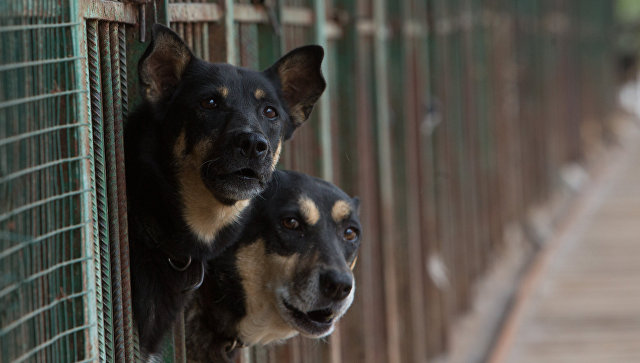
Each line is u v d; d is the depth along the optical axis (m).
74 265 3.05
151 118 3.73
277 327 4.42
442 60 9.66
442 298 9.66
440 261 9.63
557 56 20.42
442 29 9.62
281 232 4.26
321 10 6.09
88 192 3.07
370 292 7.02
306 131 5.76
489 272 12.92
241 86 3.85
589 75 25.75
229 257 4.26
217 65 3.87
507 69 14.27
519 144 15.72
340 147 6.87
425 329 9.18
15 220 2.64
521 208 15.84
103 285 3.27
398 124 8.22
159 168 3.71
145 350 3.70
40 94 2.89
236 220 3.94
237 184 3.64
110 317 3.29
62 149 3.03
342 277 4.17
